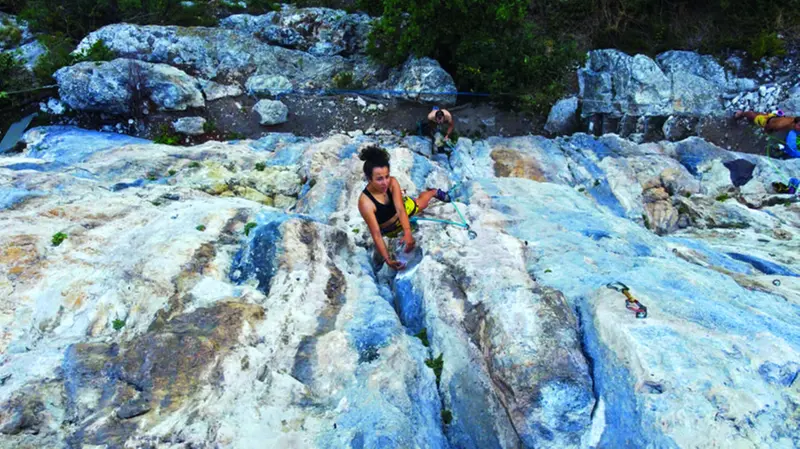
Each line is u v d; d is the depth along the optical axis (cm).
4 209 569
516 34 1068
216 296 472
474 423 430
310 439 372
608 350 418
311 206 712
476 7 986
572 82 1116
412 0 990
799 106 1071
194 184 741
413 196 728
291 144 917
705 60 1145
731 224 802
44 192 618
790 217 802
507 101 1091
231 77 1108
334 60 1152
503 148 952
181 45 1109
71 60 1068
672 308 438
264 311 459
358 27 1185
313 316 472
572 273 524
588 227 634
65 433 358
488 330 448
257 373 408
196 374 390
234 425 370
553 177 877
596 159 942
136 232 553
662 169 912
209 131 1039
